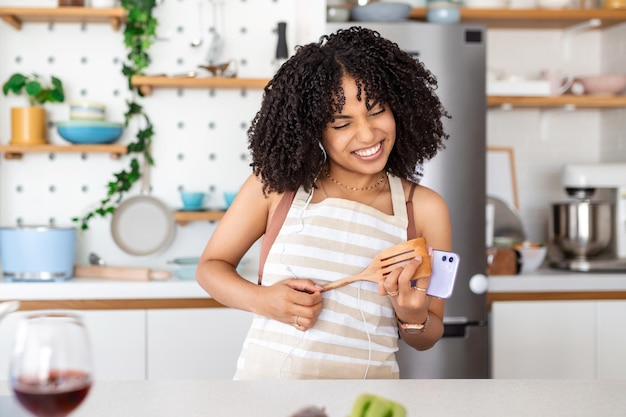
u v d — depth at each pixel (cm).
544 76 329
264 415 105
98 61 322
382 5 286
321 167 155
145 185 322
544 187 358
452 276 136
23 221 322
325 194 158
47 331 81
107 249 323
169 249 324
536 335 293
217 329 284
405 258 136
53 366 81
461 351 286
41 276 284
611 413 108
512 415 107
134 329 281
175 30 323
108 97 323
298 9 323
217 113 326
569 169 314
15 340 83
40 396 80
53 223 322
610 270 306
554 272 309
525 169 357
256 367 150
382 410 85
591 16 324
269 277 154
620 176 311
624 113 337
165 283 282
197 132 326
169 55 323
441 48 284
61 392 81
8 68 319
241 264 305
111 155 317
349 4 293
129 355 282
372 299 149
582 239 310
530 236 357
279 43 308
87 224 323
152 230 321
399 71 150
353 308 148
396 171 161
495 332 291
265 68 328
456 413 107
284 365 148
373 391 119
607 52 354
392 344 153
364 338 149
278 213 156
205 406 110
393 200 157
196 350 283
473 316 286
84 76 322
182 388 121
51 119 322
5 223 321
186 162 326
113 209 317
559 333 294
